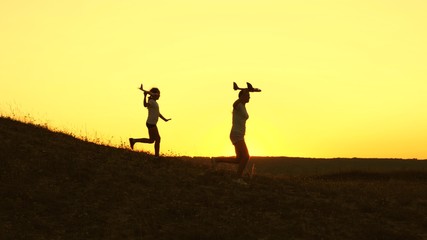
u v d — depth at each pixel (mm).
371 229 11484
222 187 14016
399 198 15352
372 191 16250
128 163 15312
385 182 24375
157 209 11719
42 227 10234
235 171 16625
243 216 11703
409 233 11570
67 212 11125
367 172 29781
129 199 12219
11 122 17547
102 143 18250
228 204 12547
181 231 10453
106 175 13641
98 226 10562
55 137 17031
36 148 14977
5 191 11625
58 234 10047
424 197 16141
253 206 12539
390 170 30500
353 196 14922
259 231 10859
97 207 11555
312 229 11297
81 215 10938
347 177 28797
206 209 11977
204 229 10695
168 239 10133
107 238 10008
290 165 38688
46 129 17938
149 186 13398
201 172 15594
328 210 12695
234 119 14570
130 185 13180
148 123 15891
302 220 11789
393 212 13125
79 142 17203
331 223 11781
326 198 14445
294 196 14125
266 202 12906
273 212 12328
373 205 13727
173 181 14031
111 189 12633
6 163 13273
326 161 42281
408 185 20797
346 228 11570
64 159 14320
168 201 12344
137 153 17281
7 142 14836
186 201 12453
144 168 15016
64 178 12961
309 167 37219
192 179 14516
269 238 10594
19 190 11727
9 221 10352
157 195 12703
